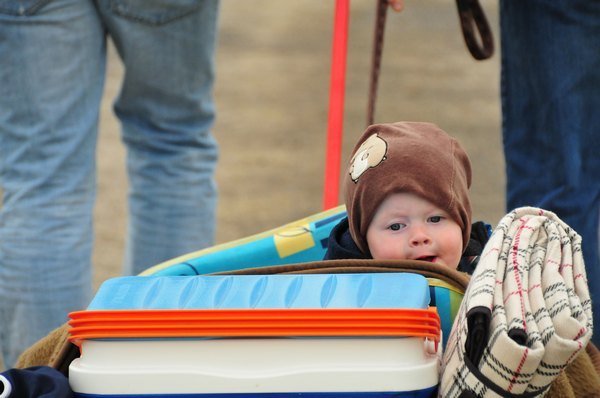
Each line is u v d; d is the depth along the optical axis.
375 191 4.70
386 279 3.88
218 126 13.45
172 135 6.83
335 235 5.10
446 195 4.66
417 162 4.67
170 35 6.51
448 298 4.15
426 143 4.75
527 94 6.64
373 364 3.50
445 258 4.70
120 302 3.78
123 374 3.52
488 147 12.27
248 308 3.66
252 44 17.34
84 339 3.60
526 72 6.61
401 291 3.76
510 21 6.59
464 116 13.45
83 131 6.25
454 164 4.77
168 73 6.62
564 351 3.38
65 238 6.18
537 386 3.47
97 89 6.36
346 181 4.93
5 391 3.51
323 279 3.92
